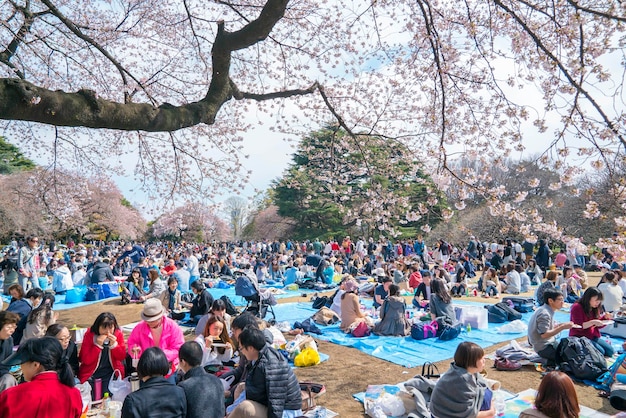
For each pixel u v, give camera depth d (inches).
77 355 203.8
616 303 370.3
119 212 1608.0
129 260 717.3
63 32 312.2
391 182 418.3
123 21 332.2
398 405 193.9
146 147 360.2
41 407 122.9
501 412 197.0
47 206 407.2
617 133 154.6
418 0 229.8
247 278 385.1
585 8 166.7
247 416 153.9
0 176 1299.2
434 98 277.3
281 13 212.7
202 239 1973.4
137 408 122.8
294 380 160.1
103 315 203.6
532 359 262.8
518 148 247.4
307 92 293.7
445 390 154.0
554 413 122.0
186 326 371.9
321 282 631.8
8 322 194.2
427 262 863.7
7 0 277.1
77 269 641.6
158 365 131.8
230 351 240.5
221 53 228.4
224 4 310.7
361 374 257.4
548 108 220.7
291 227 1796.3
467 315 363.6
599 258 753.0
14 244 1016.9
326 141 470.9
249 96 271.3
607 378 226.7
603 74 200.8
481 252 904.3
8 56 276.1
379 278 439.8
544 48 173.3
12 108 156.4
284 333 350.0
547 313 257.9
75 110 171.8
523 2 197.5
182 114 216.5
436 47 241.9
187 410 132.9
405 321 345.1
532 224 249.4
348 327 352.8
